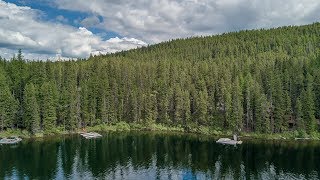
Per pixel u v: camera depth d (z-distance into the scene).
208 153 118.00
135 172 96.88
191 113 170.75
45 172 95.19
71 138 142.12
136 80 194.50
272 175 93.19
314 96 149.38
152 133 157.00
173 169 99.75
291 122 151.62
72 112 153.75
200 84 178.50
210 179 90.62
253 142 134.88
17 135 140.62
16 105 145.88
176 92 168.38
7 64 175.38
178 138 144.62
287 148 123.88
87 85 169.88
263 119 145.00
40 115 149.50
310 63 185.88
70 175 93.06
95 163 105.38
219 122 157.75
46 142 133.25
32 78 165.25
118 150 122.31
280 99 143.75
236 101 149.12
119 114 175.38
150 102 169.00
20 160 107.06
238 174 94.50
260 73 180.38
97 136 146.62
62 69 192.88
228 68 195.12
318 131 143.12
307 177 91.06
